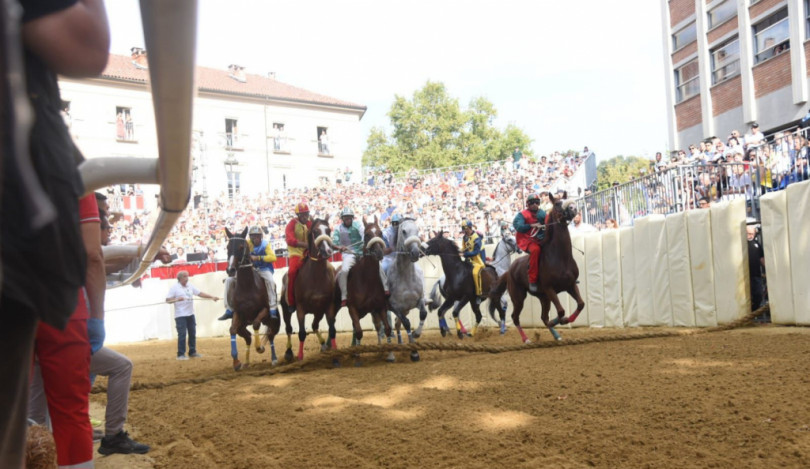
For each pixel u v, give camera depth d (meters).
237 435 5.86
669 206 15.30
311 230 11.52
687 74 30.06
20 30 1.02
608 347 10.58
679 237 13.99
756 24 24.89
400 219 11.97
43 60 1.08
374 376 9.16
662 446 4.54
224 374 10.91
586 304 17.08
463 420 5.67
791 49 22.73
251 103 50.50
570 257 11.39
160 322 24.53
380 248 11.16
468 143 64.81
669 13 31.08
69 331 3.34
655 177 15.81
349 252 11.73
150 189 30.62
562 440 4.85
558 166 29.58
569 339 11.65
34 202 0.77
